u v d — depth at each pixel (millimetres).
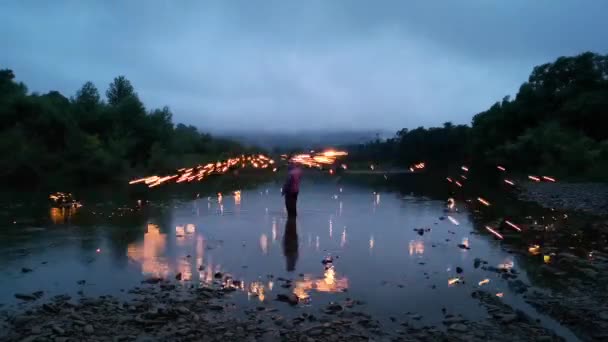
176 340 8086
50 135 49281
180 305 9750
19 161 43594
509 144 57844
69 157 47875
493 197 32094
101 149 49969
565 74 62594
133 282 11430
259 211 23594
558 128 54875
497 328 8570
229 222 20094
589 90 58938
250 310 9508
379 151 71500
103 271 12359
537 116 62688
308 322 8883
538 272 12203
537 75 65625
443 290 10789
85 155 48219
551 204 27594
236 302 9984
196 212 23266
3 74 55719
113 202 28188
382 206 26375
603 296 10195
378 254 14234
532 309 9617
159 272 12258
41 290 10812
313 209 24703
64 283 11336
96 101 63250
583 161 46875
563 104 60281
